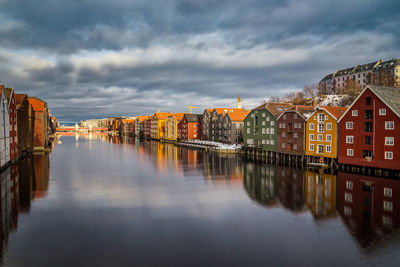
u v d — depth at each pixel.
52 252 17.34
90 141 130.00
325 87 128.25
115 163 56.19
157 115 141.75
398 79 95.12
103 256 16.84
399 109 37.69
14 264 15.89
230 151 72.81
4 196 30.28
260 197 29.69
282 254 17.05
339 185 34.00
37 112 77.38
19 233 20.22
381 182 34.62
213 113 96.06
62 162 56.88
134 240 19.08
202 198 29.58
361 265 15.70
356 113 42.69
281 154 59.09
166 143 117.06
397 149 37.41
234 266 15.73
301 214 24.11
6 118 46.41
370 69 106.19
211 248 17.89
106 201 28.50
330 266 15.64
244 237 19.52
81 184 36.56
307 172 43.41
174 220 22.92
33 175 42.44
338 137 46.06
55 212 24.95
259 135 66.94
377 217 22.95
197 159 61.84
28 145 68.38
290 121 56.56
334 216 23.42
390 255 16.75
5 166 46.34
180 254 17.11
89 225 21.83
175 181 38.47
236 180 38.81
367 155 42.00
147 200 28.89
